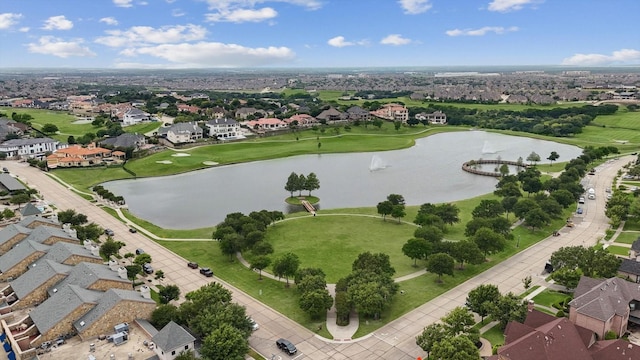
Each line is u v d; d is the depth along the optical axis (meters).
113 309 81.00
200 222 160.00
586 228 149.12
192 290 105.69
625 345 72.62
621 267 107.81
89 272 92.12
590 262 106.12
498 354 72.19
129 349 76.50
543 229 148.38
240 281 111.81
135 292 89.88
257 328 89.19
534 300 99.75
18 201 164.75
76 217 139.88
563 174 199.25
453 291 105.62
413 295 103.75
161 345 73.19
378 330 89.44
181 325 86.31
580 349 72.56
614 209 149.00
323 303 91.06
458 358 70.44
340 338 86.69
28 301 89.31
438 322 91.81
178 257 126.06
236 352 73.12
